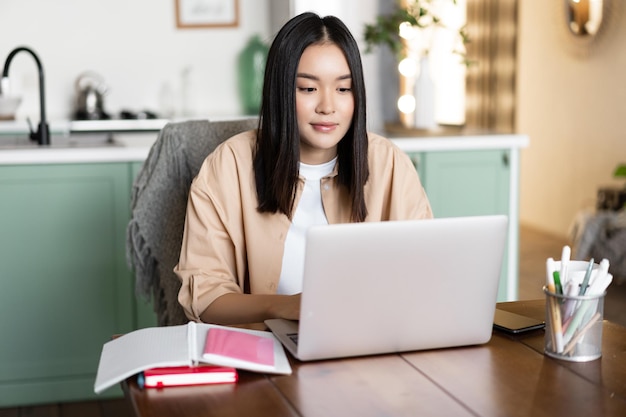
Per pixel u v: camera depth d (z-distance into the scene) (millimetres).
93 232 3053
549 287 1404
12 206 2979
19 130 4523
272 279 1817
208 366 1307
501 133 3678
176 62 5211
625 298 4406
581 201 5855
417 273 1352
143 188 2213
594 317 1377
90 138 3812
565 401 1218
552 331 1390
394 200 1887
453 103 7160
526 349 1438
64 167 3002
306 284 1301
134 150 3043
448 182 3486
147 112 4898
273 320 1547
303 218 1830
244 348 1353
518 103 6613
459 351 1429
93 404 3090
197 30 5207
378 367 1353
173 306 2193
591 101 5699
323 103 1692
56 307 3053
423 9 3920
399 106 4066
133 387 1270
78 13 5074
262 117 1769
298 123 1721
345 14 4504
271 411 1186
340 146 1808
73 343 3078
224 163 1806
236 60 5270
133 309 3102
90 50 5109
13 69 5020
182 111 5234
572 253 5004
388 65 4457
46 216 3008
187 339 1386
